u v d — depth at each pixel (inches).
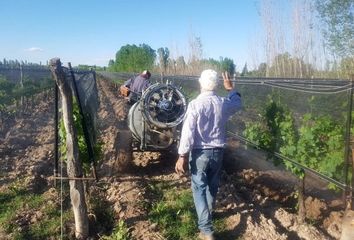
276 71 675.4
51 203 256.2
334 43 668.7
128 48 2160.4
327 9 666.8
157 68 1210.6
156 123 295.9
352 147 203.2
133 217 237.1
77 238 219.9
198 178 211.9
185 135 204.5
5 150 391.9
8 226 226.4
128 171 323.6
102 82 1593.3
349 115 195.9
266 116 272.7
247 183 313.1
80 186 218.4
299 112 255.0
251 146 311.6
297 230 231.9
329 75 645.9
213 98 211.8
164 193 277.1
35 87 889.5
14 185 285.0
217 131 212.2
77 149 217.5
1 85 791.7
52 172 326.0
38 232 223.3
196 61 948.0
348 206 205.3
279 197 291.6
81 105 258.5
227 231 222.8
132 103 386.3
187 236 218.5
